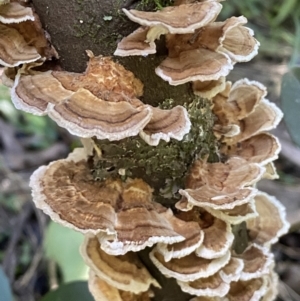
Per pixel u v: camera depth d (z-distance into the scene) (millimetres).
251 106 283
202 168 258
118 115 215
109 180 252
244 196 243
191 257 261
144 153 245
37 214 561
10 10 218
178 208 248
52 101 220
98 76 224
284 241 542
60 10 223
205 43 229
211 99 268
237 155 283
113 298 283
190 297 286
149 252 271
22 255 536
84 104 216
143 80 233
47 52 236
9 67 240
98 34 224
